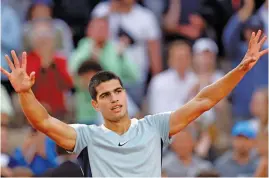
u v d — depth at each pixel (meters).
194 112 16.53
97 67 30.70
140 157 16.33
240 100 34.03
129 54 35.00
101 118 30.98
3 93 30.66
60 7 36.53
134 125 16.64
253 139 28.33
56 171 23.12
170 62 34.19
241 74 16.31
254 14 36.03
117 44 34.34
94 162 16.41
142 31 35.59
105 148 16.39
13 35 34.22
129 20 35.47
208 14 37.12
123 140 16.41
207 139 31.06
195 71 34.78
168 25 37.06
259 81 34.03
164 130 16.61
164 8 37.44
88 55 33.06
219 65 36.28
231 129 32.91
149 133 16.50
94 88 16.59
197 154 29.61
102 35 33.12
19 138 30.28
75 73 32.03
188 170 28.02
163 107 33.50
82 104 30.92
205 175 26.16
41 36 32.59
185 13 37.16
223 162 28.55
